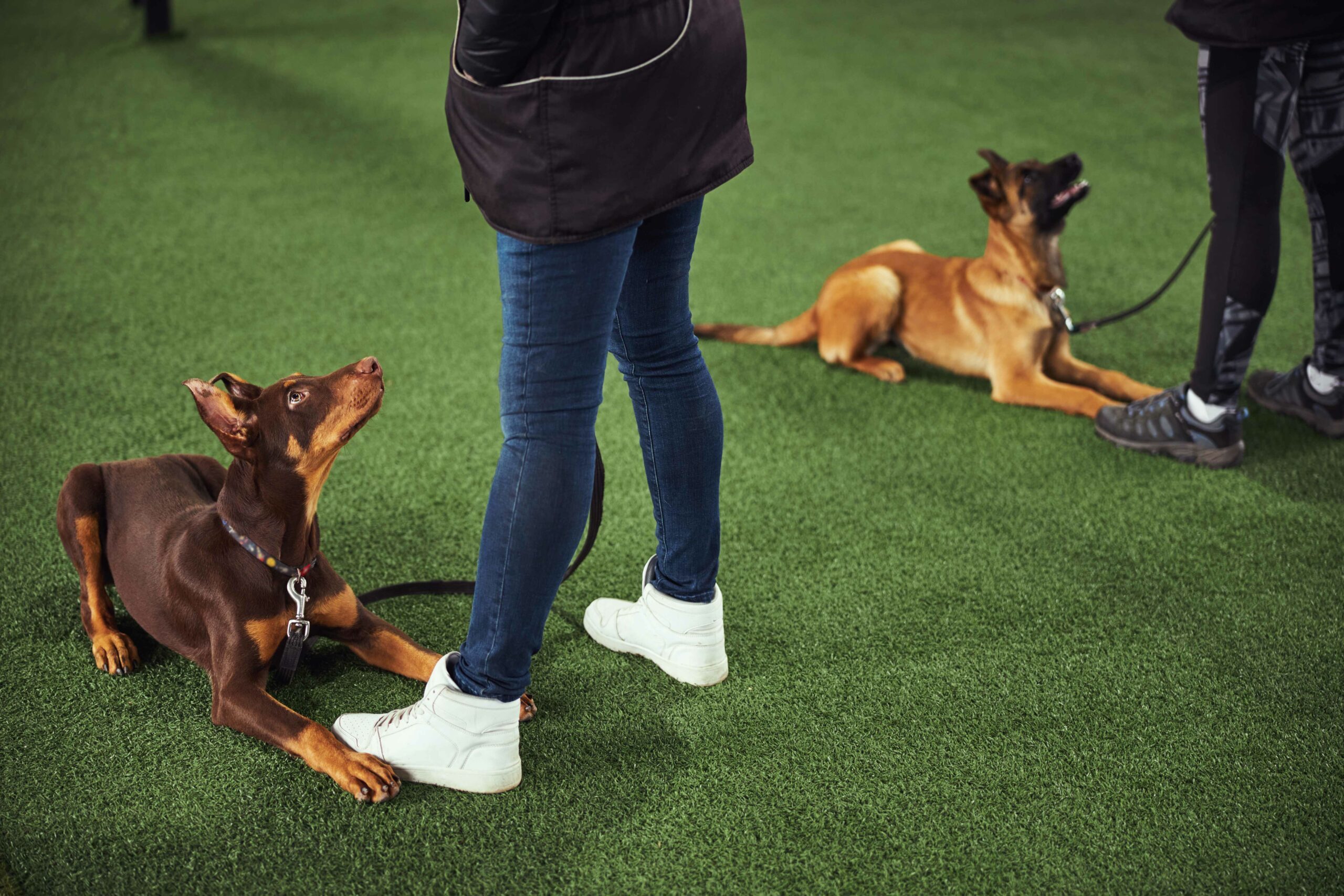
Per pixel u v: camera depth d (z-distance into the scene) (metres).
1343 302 2.84
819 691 2.08
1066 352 3.35
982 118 5.97
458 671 1.76
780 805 1.82
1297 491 2.77
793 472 2.87
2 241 4.30
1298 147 2.70
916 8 8.62
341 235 4.45
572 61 1.42
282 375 3.33
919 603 2.35
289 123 5.81
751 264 4.26
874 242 4.44
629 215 1.51
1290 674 2.13
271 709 1.83
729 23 1.59
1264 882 1.67
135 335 3.57
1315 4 2.36
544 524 1.58
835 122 5.95
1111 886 1.66
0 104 6.05
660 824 1.78
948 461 2.94
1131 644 2.22
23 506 2.63
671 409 1.83
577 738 1.96
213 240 4.37
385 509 2.67
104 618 2.16
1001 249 3.21
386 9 8.34
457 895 1.65
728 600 2.36
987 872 1.69
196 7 8.30
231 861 1.71
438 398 3.21
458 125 1.53
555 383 1.57
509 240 1.54
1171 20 2.60
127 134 5.61
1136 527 2.62
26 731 1.97
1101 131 5.71
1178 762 1.91
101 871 1.69
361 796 1.77
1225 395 2.78
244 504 1.87
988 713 2.03
